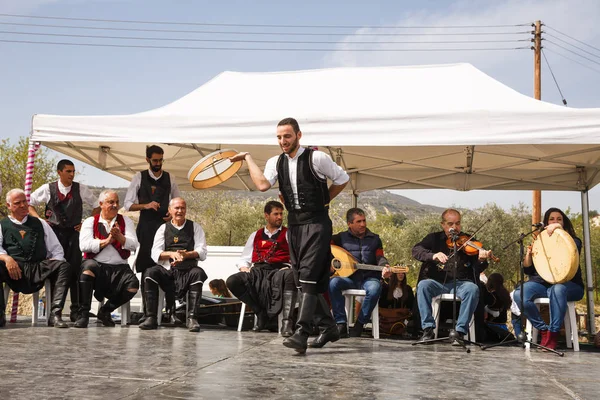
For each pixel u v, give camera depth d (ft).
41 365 11.57
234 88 23.93
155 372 11.05
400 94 22.03
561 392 10.41
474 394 9.95
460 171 29.55
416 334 20.31
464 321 17.76
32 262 19.61
